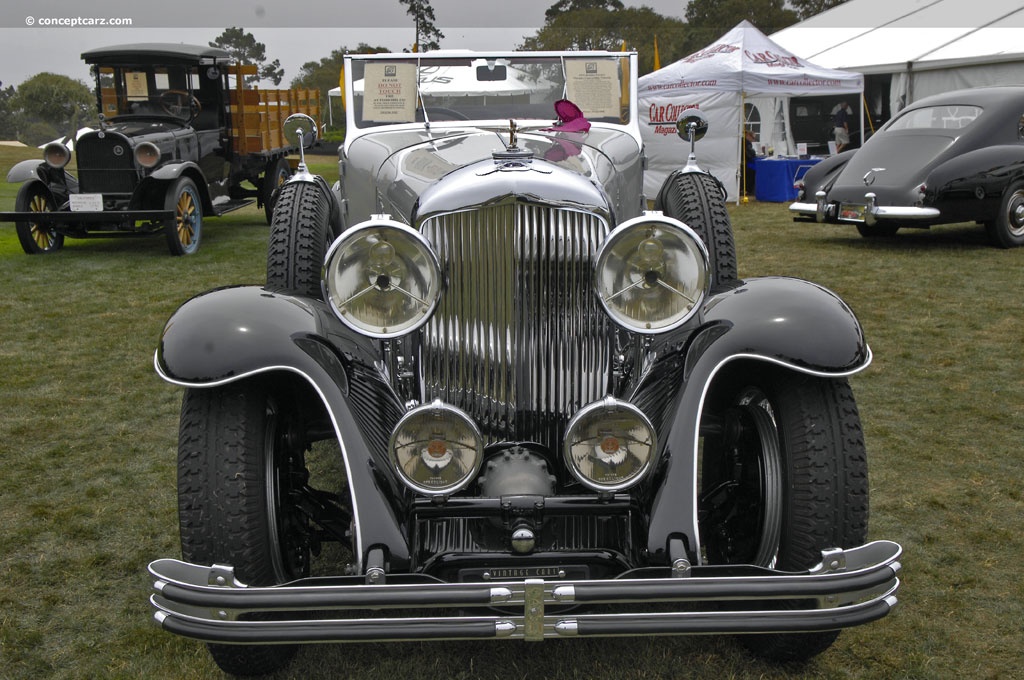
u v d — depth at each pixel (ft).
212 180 34.53
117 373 16.92
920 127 29.84
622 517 7.55
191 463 6.94
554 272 7.64
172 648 8.29
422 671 7.91
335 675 7.89
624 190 10.79
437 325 7.76
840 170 30.81
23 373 16.87
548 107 13.14
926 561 9.66
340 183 13.58
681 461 7.02
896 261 27.09
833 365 7.09
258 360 7.02
